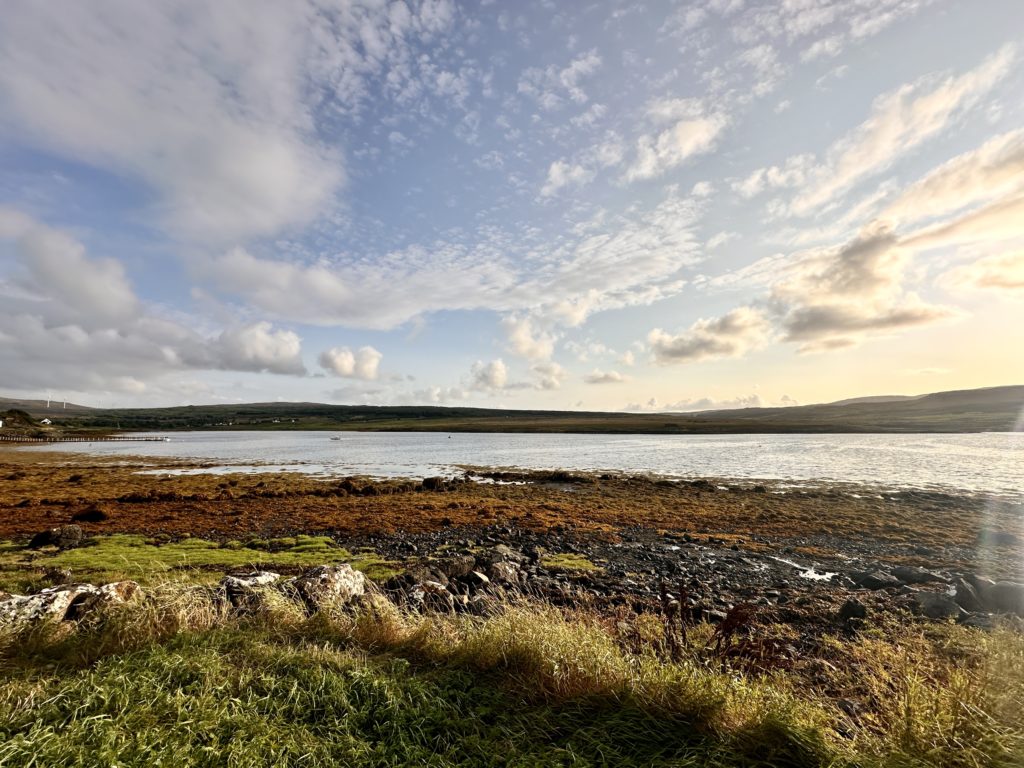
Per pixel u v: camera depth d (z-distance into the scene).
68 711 4.32
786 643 9.91
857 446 89.62
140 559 17.64
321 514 28.09
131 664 5.23
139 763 3.63
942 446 85.44
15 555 18.02
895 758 3.87
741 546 20.88
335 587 9.29
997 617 9.77
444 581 13.80
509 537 22.69
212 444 115.75
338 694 4.89
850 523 25.27
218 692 4.79
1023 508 29.09
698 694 4.77
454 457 74.38
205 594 7.92
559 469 55.72
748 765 3.98
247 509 29.75
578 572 16.81
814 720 4.47
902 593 13.70
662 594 7.51
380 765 4.03
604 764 3.98
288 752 3.99
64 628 6.39
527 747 4.34
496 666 5.90
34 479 46.12
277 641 6.59
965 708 4.20
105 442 125.25
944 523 25.05
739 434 155.62
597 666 5.45
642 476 48.00
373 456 77.25
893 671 6.43
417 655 6.43
